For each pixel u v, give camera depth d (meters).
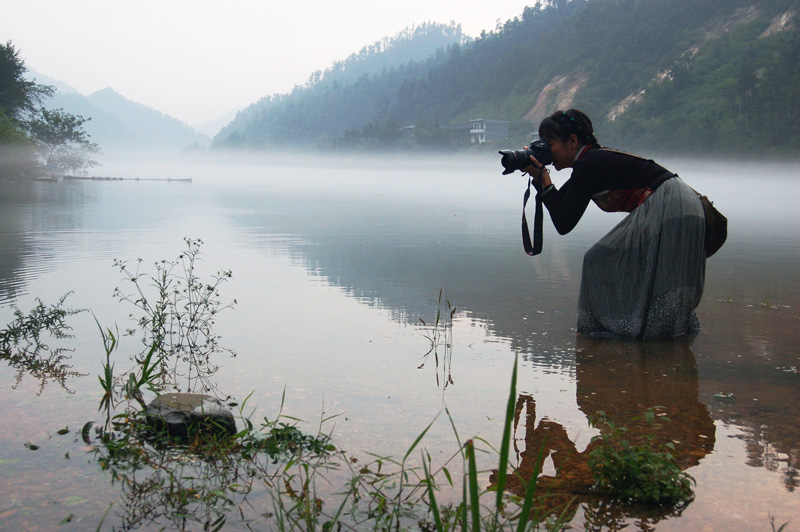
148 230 10.49
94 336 3.86
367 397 2.81
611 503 1.89
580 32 150.88
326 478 2.04
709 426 2.50
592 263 4.07
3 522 1.73
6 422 2.48
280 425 2.46
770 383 3.07
